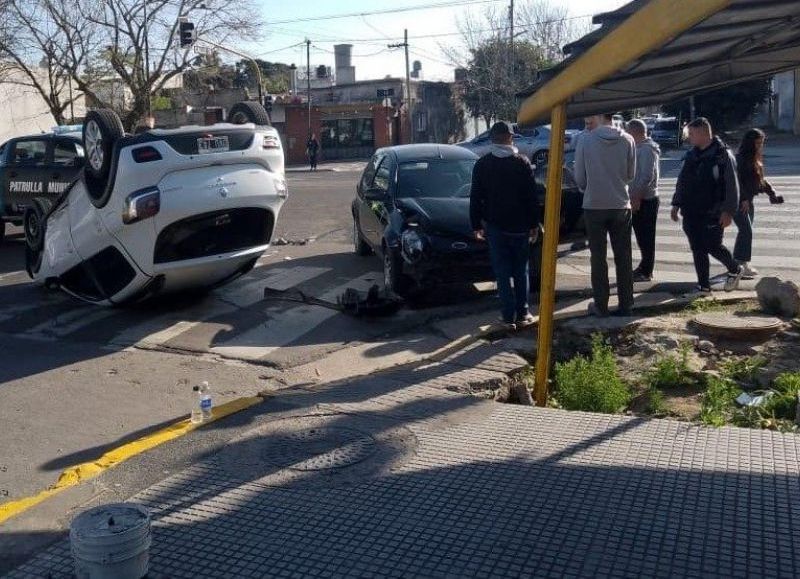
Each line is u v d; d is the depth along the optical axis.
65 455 5.82
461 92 62.81
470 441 5.58
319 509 4.71
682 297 9.11
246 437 5.84
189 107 56.06
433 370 7.20
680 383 6.98
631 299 8.50
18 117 41.41
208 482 5.14
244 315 9.31
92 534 3.85
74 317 9.52
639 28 4.25
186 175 8.37
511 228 8.09
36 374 7.64
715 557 4.04
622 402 6.65
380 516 4.59
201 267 8.92
